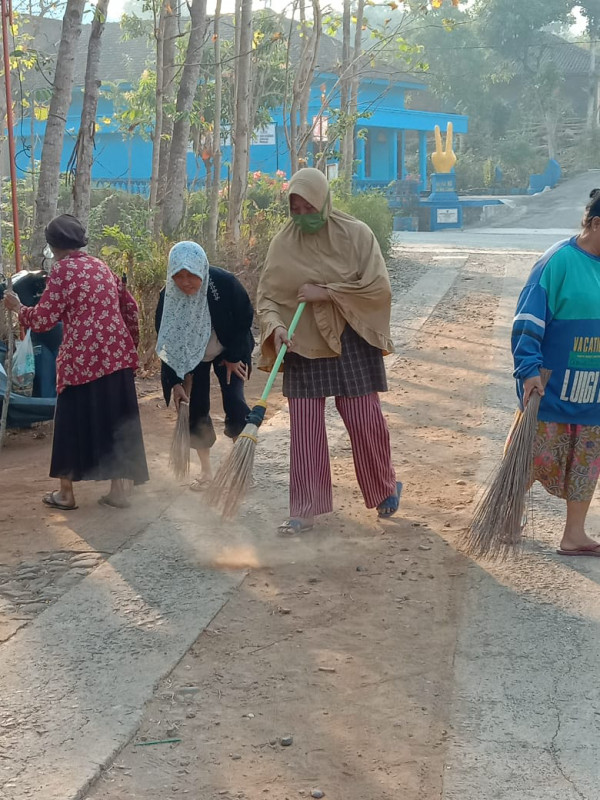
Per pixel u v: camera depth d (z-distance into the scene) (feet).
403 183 113.09
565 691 12.11
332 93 55.57
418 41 157.17
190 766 10.75
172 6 43.19
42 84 64.34
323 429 17.60
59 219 18.62
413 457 22.36
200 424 20.10
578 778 10.40
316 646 13.39
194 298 18.92
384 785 10.40
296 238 16.98
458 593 14.97
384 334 17.07
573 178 156.97
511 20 163.53
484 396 28.12
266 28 54.65
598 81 181.47
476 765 10.64
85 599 14.82
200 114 48.52
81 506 19.45
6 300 18.94
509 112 166.50
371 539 17.34
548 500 19.29
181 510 19.01
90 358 18.34
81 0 29.96
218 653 13.21
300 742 11.19
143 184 101.71
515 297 46.32
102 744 11.01
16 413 23.93
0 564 16.35
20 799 10.02
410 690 12.24
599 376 15.51
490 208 124.67
